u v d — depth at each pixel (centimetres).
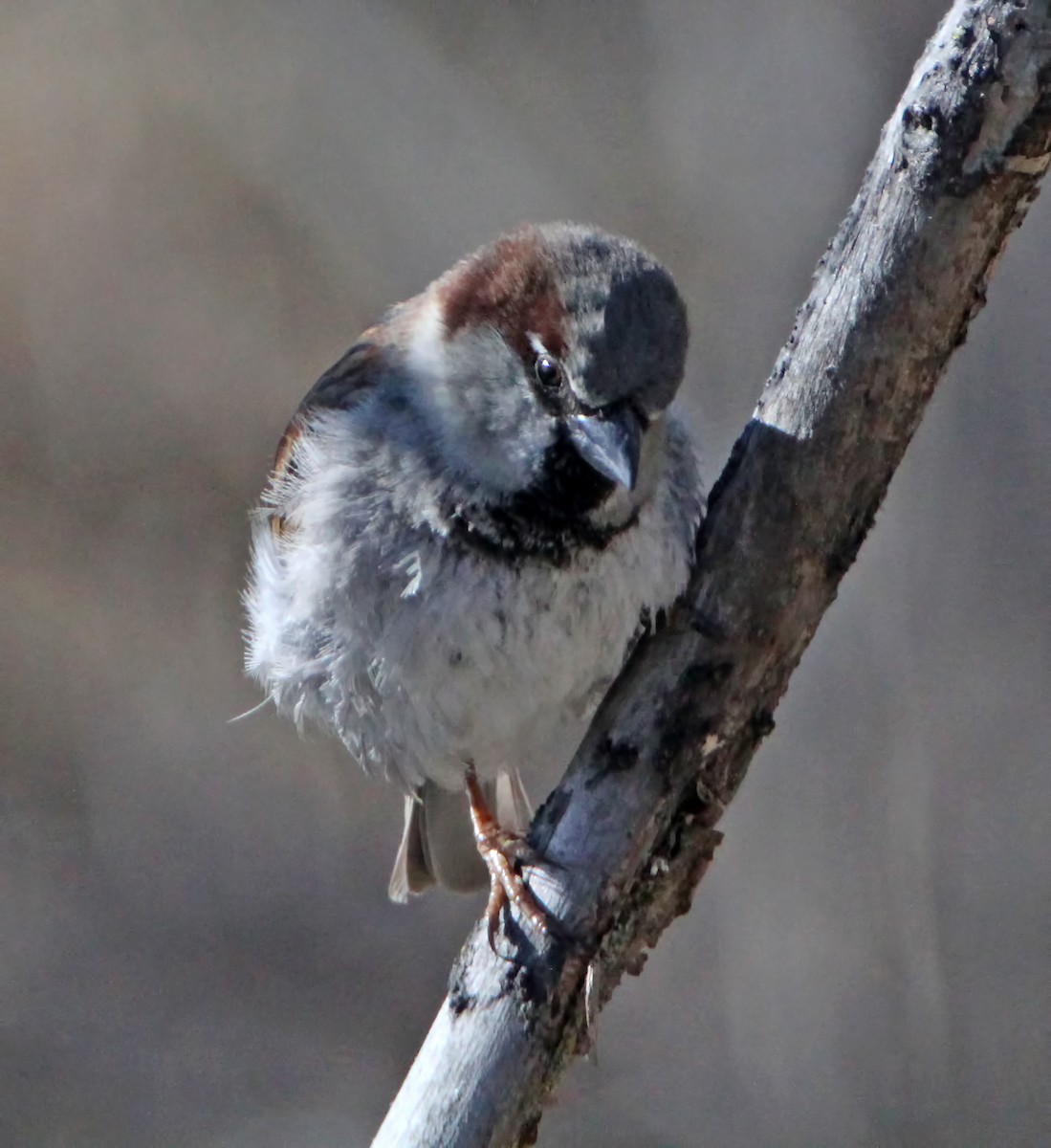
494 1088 579
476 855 884
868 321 580
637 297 654
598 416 654
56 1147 1168
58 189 1304
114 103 1308
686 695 602
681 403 732
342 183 1277
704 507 697
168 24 1305
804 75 1189
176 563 1305
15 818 1264
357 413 718
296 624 742
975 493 1066
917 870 1081
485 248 737
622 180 1225
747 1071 1097
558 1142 1098
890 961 1083
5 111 1301
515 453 674
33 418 1299
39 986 1216
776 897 1102
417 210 1268
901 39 1169
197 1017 1214
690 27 1216
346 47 1281
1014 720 1070
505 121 1258
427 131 1271
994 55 543
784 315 1175
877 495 596
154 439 1295
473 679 703
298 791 1274
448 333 702
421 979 1216
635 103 1231
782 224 1188
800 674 1103
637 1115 1097
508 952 585
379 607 704
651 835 594
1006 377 1052
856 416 588
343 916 1241
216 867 1255
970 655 1074
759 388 1166
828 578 602
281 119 1282
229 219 1287
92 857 1255
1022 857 1066
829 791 1095
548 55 1252
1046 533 1060
